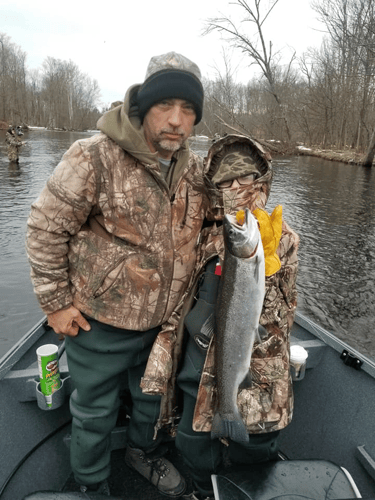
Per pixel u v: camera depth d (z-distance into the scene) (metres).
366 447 2.42
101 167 1.83
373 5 29.67
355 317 7.72
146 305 1.98
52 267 1.96
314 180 22.52
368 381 2.58
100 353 2.05
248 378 1.81
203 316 1.90
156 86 1.77
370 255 11.01
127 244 1.94
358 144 35.69
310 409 2.81
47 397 2.40
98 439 2.15
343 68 37.06
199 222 2.06
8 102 78.75
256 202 1.89
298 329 3.29
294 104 37.16
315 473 2.02
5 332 6.56
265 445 2.05
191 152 2.12
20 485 2.31
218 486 1.92
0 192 15.45
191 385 1.97
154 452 2.50
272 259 1.79
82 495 1.98
